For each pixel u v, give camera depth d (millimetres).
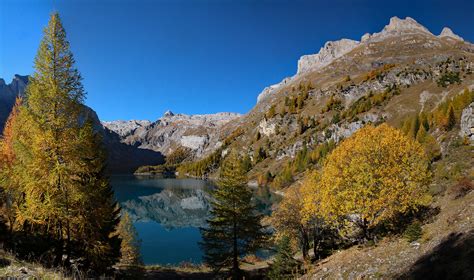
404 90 176000
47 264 13609
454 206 20391
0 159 18719
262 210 76625
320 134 163125
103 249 16688
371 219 21438
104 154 17281
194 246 54438
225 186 26281
